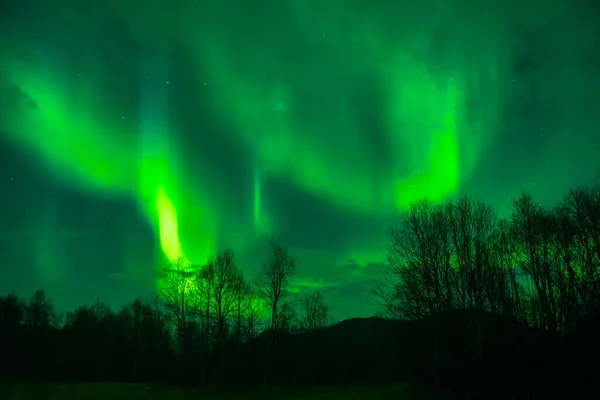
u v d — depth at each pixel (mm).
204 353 56750
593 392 20312
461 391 28609
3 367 57719
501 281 39156
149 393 44594
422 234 40625
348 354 60219
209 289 58500
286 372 56750
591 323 23250
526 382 24203
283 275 58719
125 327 68562
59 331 67688
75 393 43344
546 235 38375
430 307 37969
